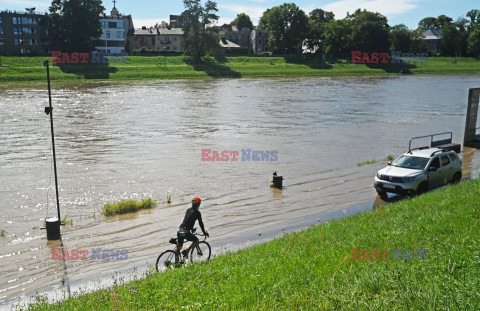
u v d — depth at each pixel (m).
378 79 106.62
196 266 9.02
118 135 34.72
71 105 54.66
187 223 9.84
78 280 10.18
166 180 20.89
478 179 15.67
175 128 38.41
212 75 108.25
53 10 110.94
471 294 5.07
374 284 6.23
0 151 28.28
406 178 16.22
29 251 12.27
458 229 8.76
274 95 69.12
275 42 138.50
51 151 28.34
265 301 6.23
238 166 23.94
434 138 33.62
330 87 84.44
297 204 16.70
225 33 160.12
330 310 5.62
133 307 6.72
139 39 139.38
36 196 18.30
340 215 14.97
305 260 8.32
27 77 88.56
